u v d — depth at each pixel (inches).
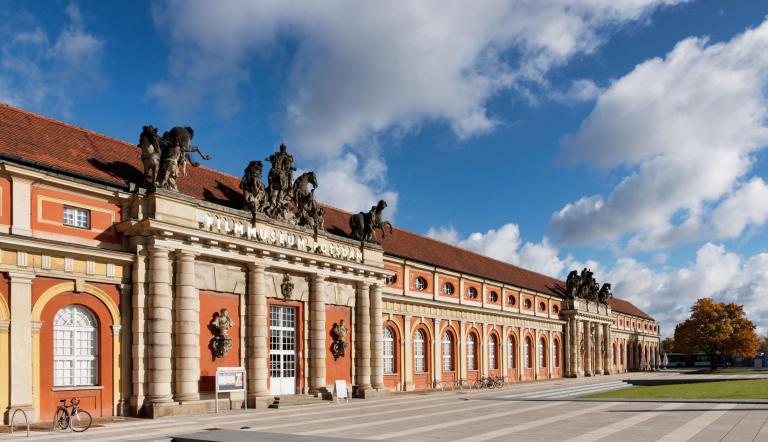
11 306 994.1
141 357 1152.2
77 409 960.3
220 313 1311.5
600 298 3735.2
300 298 1539.1
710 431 839.7
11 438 846.5
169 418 1117.1
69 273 1079.6
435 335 2191.2
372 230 1812.3
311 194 1598.2
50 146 1160.2
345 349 1675.7
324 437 788.0
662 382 2388.0
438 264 2231.8
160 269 1176.2
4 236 978.1
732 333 4111.7
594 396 1660.9
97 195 1146.7
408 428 941.8
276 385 1462.8
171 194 1206.3
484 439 800.3
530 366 2910.9
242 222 1366.9
